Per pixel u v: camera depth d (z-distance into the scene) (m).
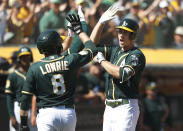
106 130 20.28
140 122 22.33
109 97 20.14
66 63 18.53
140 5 41.31
